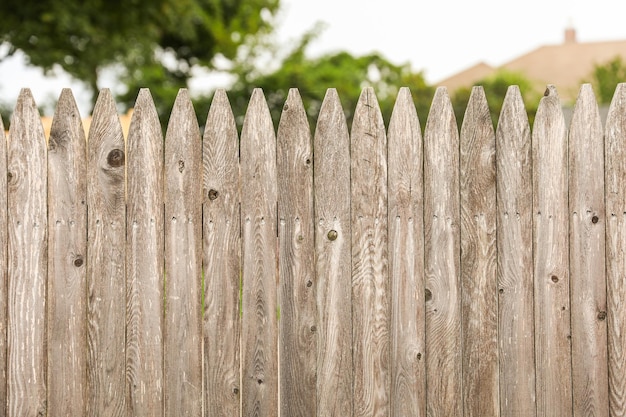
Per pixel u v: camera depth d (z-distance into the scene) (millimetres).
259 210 3773
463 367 3830
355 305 3805
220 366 3768
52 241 3713
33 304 3709
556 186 3828
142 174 3744
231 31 30750
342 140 3801
